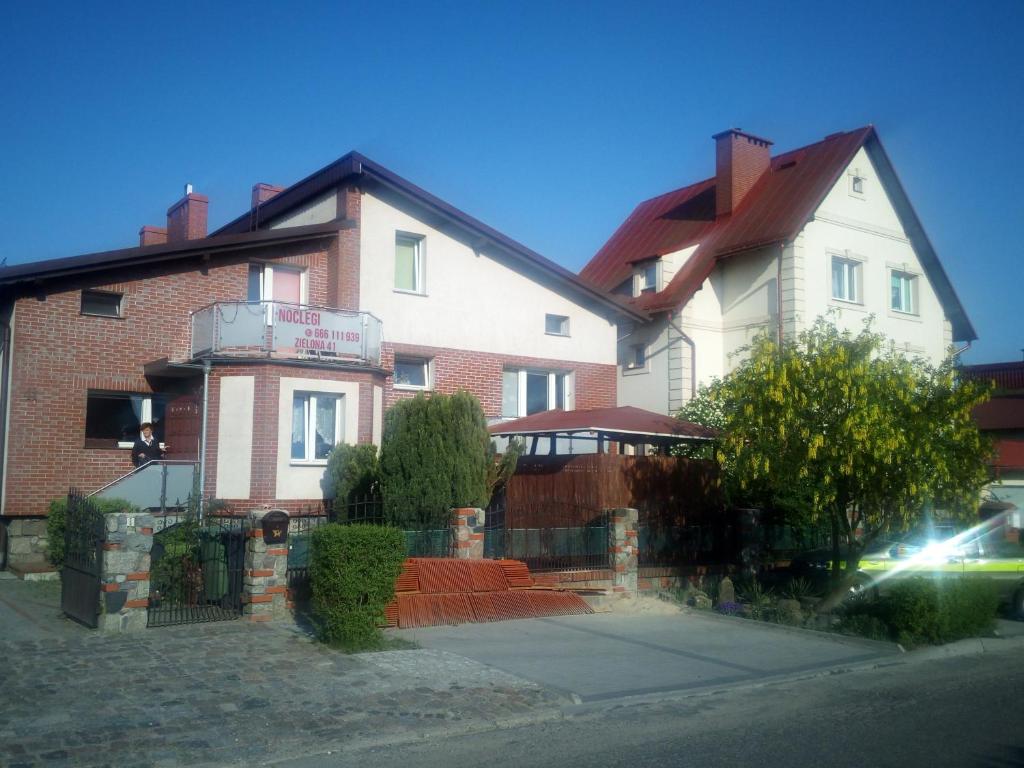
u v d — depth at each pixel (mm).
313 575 10945
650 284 27172
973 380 14281
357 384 18844
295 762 7109
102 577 10938
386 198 21047
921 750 7594
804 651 11836
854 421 13133
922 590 12930
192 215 24938
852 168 27188
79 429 17406
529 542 15180
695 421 22641
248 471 17484
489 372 22281
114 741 7230
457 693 8992
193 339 18500
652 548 16766
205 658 9859
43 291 17172
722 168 28203
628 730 8172
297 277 20562
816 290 25812
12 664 9406
